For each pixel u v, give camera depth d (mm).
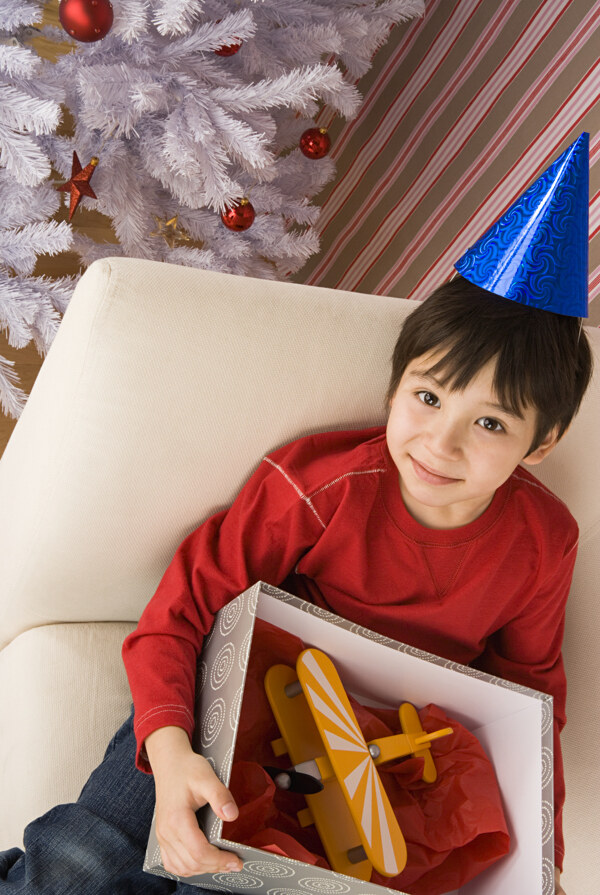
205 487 800
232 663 637
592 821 839
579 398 690
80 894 649
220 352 764
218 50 1203
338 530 746
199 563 745
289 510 738
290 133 1546
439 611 779
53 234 1223
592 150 1354
